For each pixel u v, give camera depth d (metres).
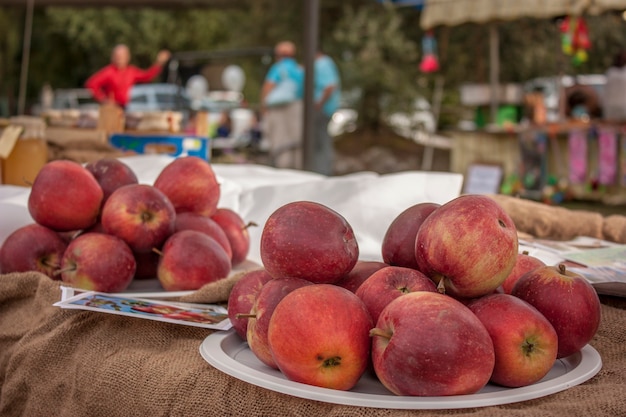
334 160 12.91
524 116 9.29
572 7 6.02
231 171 2.50
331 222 1.03
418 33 13.18
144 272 1.57
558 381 0.93
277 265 1.03
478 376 0.86
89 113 2.83
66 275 1.43
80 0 6.05
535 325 0.91
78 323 1.24
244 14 14.03
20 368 1.24
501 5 6.38
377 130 13.73
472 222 0.95
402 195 1.81
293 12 13.51
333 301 0.90
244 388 0.97
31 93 18.77
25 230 1.54
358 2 13.28
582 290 0.99
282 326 0.90
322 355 0.88
